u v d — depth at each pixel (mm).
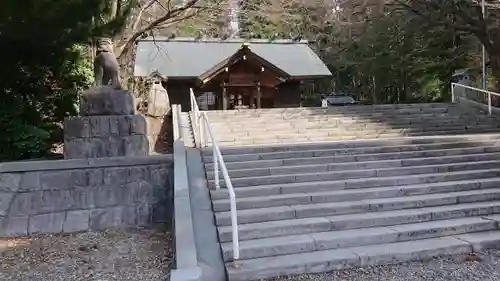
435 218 5406
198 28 20188
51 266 4504
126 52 10938
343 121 12141
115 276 4152
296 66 18656
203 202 5496
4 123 6922
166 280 4008
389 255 4418
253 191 5820
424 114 13250
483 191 6250
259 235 4785
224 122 11430
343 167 6922
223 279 3990
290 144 8047
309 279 4020
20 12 5559
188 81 17219
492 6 14914
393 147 7879
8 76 7137
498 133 10594
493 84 17156
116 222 6164
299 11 23453
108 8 7176
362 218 5172
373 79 27125
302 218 5266
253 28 23406
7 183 5973
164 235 5691
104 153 6578
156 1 11969
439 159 7445
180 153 6859
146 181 6426
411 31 19906
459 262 4395
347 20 25047
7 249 5152
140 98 12359
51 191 6086
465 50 18656
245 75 18141
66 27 6082
